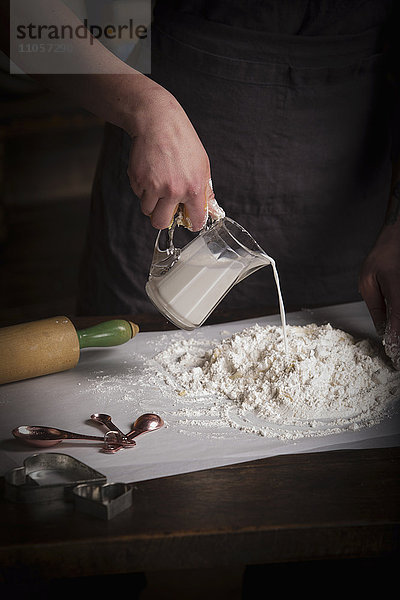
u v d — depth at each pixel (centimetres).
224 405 109
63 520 81
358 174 170
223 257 106
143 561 79
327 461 94
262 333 124
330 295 179
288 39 153
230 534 79
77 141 416
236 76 156
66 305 319
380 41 159
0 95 376
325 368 111
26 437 96
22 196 402
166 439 98
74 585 107
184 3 153
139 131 108
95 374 119
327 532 80
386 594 103
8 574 77
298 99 159
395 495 86
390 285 124
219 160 164
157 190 106
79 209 408
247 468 92
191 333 136
